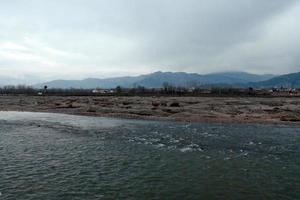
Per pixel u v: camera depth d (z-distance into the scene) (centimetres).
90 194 2195
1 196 2127
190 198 2169
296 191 2305
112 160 3091
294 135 4784
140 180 2506
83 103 10900
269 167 2914
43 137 4338
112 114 7694
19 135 4481
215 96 15500
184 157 3241
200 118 6862
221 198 2175
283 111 8069
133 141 4084
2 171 2672
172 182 2472
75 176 2577
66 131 4950
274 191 2306
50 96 17088
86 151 3469
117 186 2362
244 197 2197
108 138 4312
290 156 3341
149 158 3186
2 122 6097
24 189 2264
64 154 3316
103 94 18500
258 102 10944
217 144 3938
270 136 4647
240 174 2697
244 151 3556
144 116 7250
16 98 14912
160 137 4406
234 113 7706
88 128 5328
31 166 2839
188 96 15450
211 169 2830
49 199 2095
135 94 17700
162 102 10606
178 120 6688
